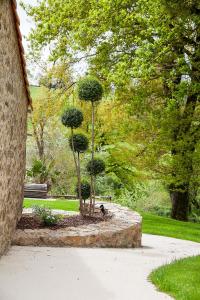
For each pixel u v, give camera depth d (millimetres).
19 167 12320
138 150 25172
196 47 21250
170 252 13281
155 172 24953
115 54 22547
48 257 10547
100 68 22766
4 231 10234
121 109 25906
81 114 15453
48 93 26672
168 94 23203
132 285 8422
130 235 13438
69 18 22891
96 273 9266
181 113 22609
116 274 9305
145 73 18672
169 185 26188
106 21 20750
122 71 19422
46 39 23516
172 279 8789
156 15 19109
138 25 21156
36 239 12016
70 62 24594
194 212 32906
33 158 35406
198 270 9875
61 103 26328
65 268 9523
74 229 12953
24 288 7664
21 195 13430
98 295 7578
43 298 7156
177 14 17422
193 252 13664
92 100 15539
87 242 12492
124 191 32656
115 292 7836
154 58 19172
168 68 21516
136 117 24297
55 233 12336
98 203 18766
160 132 22250
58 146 34156
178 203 26000
